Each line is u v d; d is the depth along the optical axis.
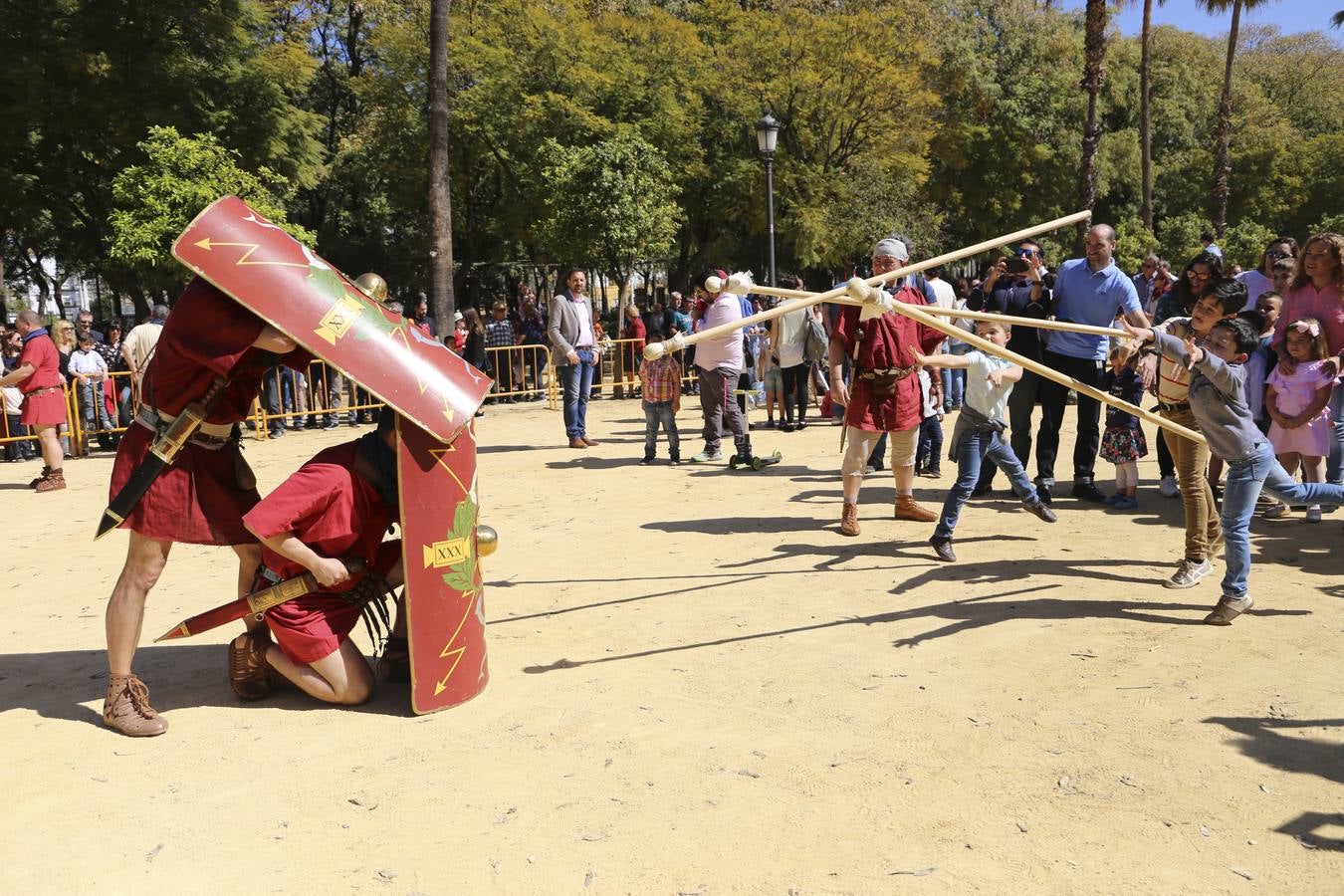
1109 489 8.39
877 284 5.12
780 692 4.25
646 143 23.89
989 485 8.30
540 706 4.18
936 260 5.30
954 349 9.32
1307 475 7.02
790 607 5.43
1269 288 7.55
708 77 30.28
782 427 13.12
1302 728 3.75
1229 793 3.29
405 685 4.51
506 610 5.57
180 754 3.82
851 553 6.56
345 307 3.91
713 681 4.40
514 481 10.03
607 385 20.16
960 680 4.32
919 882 2.85
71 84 21.48
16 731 4.09
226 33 23.02
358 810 3.35
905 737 3.78
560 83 28.03
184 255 3.70
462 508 4.16
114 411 14.39
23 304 39.72
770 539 7.06
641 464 10.86
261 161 23.75
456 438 4.12
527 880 2.92
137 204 16.08
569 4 29.77
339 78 35.28
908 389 6.98
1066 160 41.12
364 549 4.29
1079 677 4.30
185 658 4.98
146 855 3.10
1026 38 41.78
